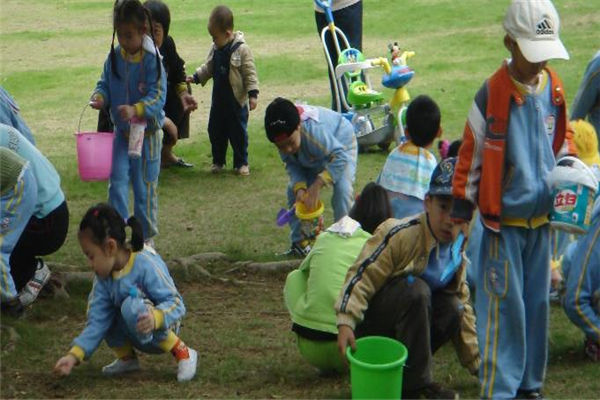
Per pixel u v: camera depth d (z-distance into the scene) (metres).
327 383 5.68
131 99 8.00
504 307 5.03
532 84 4.90
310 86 15.27
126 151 8.09
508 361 5.03
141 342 5.60
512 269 4.99
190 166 11.31
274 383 5.68
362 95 11.52
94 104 8.05
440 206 4.98
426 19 20.70
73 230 8.98
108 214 5.55
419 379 5.18
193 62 17.28
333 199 7.59
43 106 14.37
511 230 4.98
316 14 12.51
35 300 7.10
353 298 4.99
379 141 11.61
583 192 4.89
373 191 6.13
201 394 5.50
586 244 5.88
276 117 7.12
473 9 21.50
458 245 5.11
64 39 20.09
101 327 5.64
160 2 10.38
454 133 12.03
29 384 5.64
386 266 5.06
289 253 8.16
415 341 5.12
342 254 5.66
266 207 9.77
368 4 22.81
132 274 5.63
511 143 4.87
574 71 15.13
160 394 5.49
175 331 5.83
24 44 19.59
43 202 6.67
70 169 11.06
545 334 5.19
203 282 7.68
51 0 25.58
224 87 10.77
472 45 17.91
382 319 5.17
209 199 10.05
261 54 17.94
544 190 4.93
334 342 5.55
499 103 4.84
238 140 10.91
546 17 4.79
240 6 23.53
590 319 5.88
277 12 22.55
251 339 6.44
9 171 6.10
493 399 5.00
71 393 5.52
